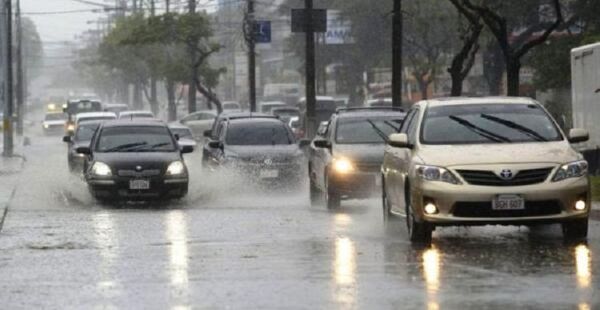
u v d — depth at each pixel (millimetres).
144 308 19750
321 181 41562
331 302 20062
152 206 43344
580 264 24312
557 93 91125
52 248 28875
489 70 111625
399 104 65438
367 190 39312
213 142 50812
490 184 27406
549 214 27453
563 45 90125
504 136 29422
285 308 19547
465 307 19375
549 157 27750
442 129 29672
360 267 24391
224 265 25047
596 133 47938
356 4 138125
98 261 26062
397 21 65250
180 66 136875
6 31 88875
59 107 190375
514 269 23703
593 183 42844
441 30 119125
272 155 48844
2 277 23672
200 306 19875
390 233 31484
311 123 79938
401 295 20656
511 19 99062
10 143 86688
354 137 41594
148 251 27859
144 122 46969
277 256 26500
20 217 38188
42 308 19938
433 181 27641
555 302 19750
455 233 30703
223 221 35844
